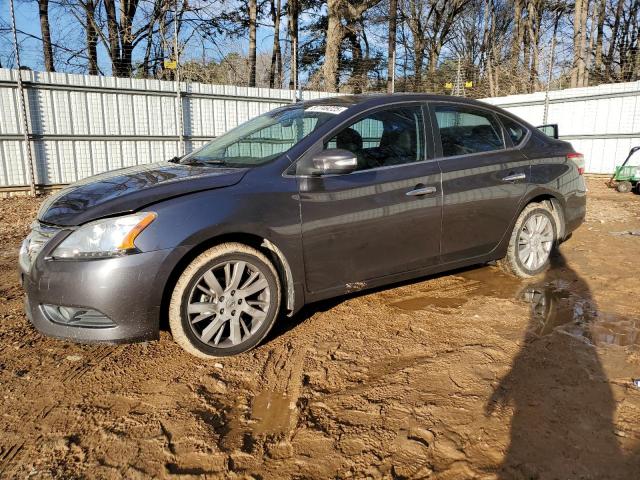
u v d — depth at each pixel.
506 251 4.23
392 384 2.65
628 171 10.29
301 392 2.59
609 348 3.02
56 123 10.55
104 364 2.92
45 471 2.03
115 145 11.39
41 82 10.23
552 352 2.98
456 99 4.03
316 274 3.19
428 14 29.73
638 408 2.38
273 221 2.97
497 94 18.55
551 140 4.59
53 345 3.17
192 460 2.09
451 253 3.82
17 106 10.05
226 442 2.21
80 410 2.46
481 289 4.12
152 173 3.28
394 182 3.44
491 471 1.99
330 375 2.76
